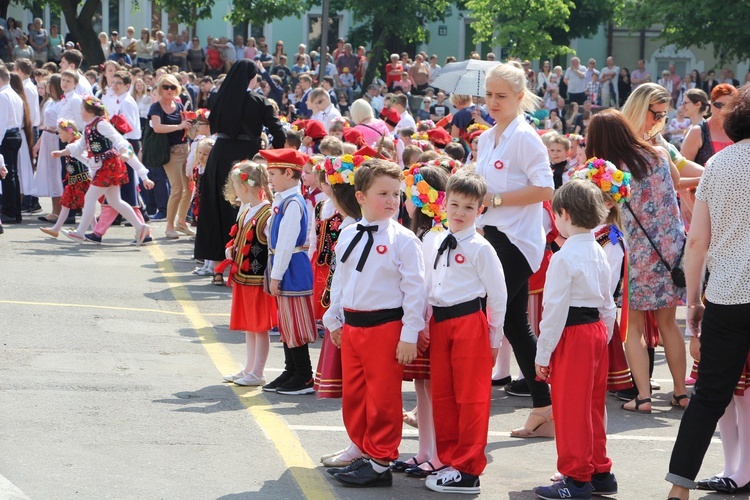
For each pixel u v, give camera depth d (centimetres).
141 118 2230
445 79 1897
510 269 769
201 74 3669
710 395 626
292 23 4941
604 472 653
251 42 3747
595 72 3756
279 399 850
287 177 851
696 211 640
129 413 778
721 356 621
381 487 653
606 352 653
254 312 873
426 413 689
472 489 644
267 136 1619
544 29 4072
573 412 634
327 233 961
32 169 1862
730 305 614
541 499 638
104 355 956
